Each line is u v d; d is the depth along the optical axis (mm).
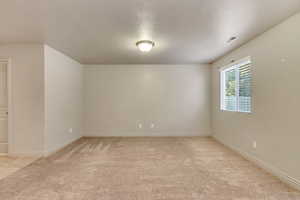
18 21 2412
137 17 2293
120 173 2701
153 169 2859
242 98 3682
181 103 5453
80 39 3146
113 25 2545
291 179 2305
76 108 4969
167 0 1884
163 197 2041
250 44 3211
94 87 5410
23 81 3441
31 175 2617
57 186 2287
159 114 5457
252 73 3156
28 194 2098
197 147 4191
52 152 3744
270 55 2676
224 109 4547
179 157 3461
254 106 3119
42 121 3465
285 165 2402
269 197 2037
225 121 4367
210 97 5422
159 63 5285
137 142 4699
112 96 5438
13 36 3004
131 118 5465
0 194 2096
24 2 1918
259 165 2982
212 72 5277
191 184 2350
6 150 3529
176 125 5453
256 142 3066
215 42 3314
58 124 4004
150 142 4699
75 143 4586
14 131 3461
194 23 2479
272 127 2652
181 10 2107
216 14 2209
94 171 2771
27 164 3062
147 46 3238
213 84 5199
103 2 1923
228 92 4375
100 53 4121
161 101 5453
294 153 2256
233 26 2588
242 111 3631
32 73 3439
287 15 2248
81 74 5293
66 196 2057
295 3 1942
